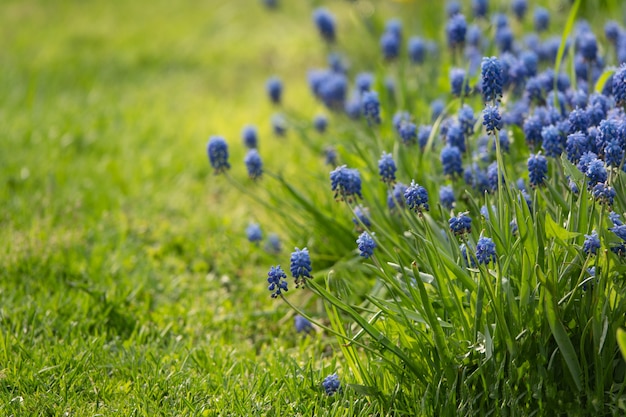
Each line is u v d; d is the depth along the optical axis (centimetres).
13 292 420
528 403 294
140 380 347
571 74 429
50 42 905
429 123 437
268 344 402
